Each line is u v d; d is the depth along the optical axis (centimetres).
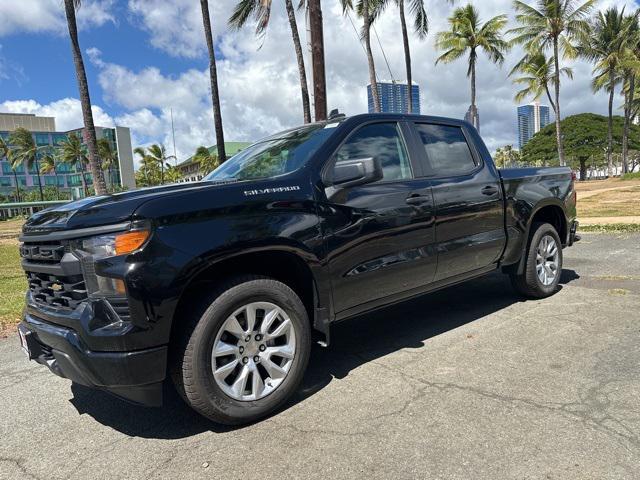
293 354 321
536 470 240
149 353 270
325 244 338
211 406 288
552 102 4356
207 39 1695
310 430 292
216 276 314
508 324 464
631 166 9719
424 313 520
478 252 456
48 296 307
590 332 427
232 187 308
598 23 4269
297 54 1689
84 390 378
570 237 582
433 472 244
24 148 8631
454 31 3369
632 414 287
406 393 332
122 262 266
